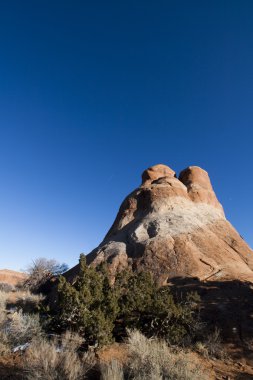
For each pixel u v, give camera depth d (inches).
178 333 434.0
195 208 946.7
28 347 378.9
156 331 445.1
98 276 490.6
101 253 794.2
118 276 540.4
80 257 501.7
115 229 944.3
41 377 297.9
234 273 666.8
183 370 325.4
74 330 414.9
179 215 874.1
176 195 954.1
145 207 949.2
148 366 324.8
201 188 1045.2
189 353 407.5
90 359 359.3
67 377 305.6
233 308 505.4
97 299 439.2
